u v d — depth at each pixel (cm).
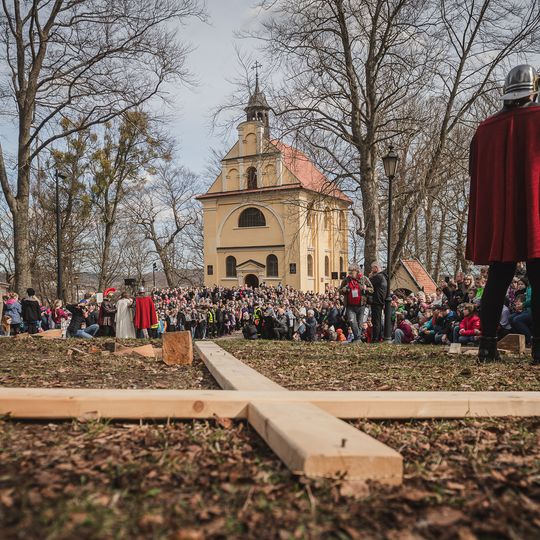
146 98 2303
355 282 1312
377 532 176
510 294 1158
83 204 3878
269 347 819
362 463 213
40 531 166
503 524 183
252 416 296
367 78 2225
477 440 288
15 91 2297
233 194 5625
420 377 486
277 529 178
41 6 2119
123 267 6588
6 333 1677
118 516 180
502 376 494
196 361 630
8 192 2184
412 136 2238
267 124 2283
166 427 301
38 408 306
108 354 691
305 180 5475
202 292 3981
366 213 2298
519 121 546
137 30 2150
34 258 3594
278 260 5450
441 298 1551
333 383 452
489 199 570
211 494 207
